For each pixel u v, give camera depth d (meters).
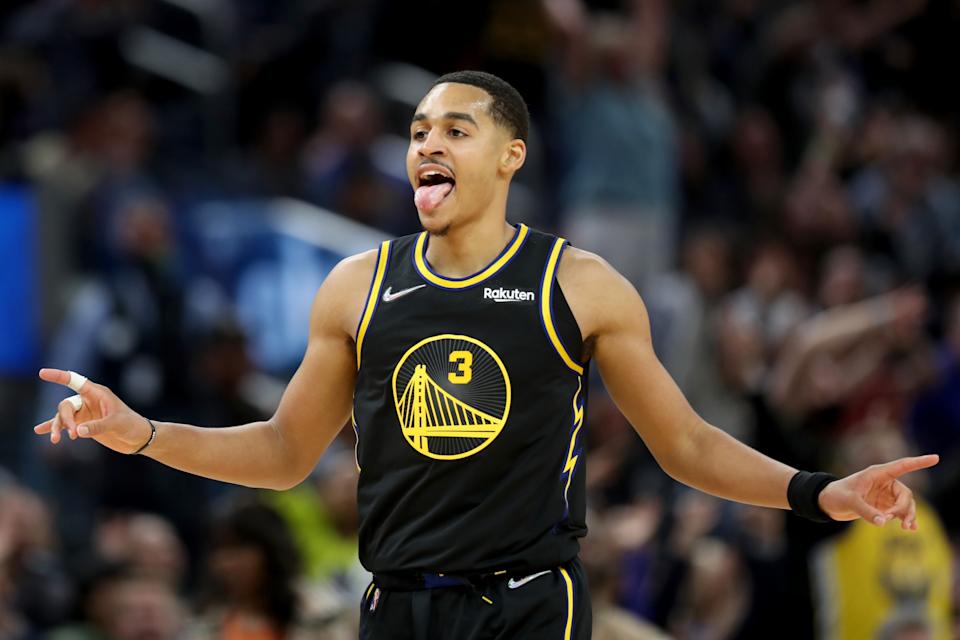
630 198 29.61
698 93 37.16
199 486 24.83
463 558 9.81
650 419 10.34
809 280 34.09
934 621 18.19
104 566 16.92
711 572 19.67
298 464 10.54
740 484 10.27
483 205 10.10
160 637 16.83
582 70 29.81
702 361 29.31
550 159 32.84
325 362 10.37
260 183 31.45
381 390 10.01
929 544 18.22
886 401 23.55
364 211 31.36
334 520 19.08
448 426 9.84
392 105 34.88
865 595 17.73
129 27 33.06
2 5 33.03
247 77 34.03
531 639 9.81
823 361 19.50
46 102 30.48
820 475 10.07
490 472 9.83
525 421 9.84
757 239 34.19
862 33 41.34
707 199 36.06
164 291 25.05
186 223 28.81
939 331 30.20
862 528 17.83
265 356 28.56
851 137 38.72
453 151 9.98
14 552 19.03
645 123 29.83
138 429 9.85
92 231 27.67
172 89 33.47
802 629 17.73
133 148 29.22
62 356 25.03
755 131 37.59
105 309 24.75
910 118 40.78
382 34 35.00
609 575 16.25
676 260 33.78
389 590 10.09
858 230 35.91
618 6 33.69
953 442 26.47
